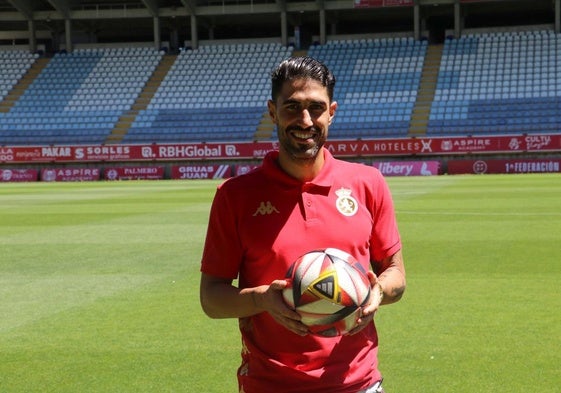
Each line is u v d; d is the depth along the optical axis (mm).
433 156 36562
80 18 47312
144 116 43562
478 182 27922
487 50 43719
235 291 2732
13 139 42750
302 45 49938
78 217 16672
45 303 7266
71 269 9352
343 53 45562
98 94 45469
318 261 2543
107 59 47812
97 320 6469
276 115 2770
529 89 40906
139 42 51031
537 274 8281
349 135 40188
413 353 5250
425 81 42750
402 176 35750
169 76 46062
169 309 6867
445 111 40562
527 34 44031
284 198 2789
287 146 2738
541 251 10008
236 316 2801
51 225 14984
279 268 2754
